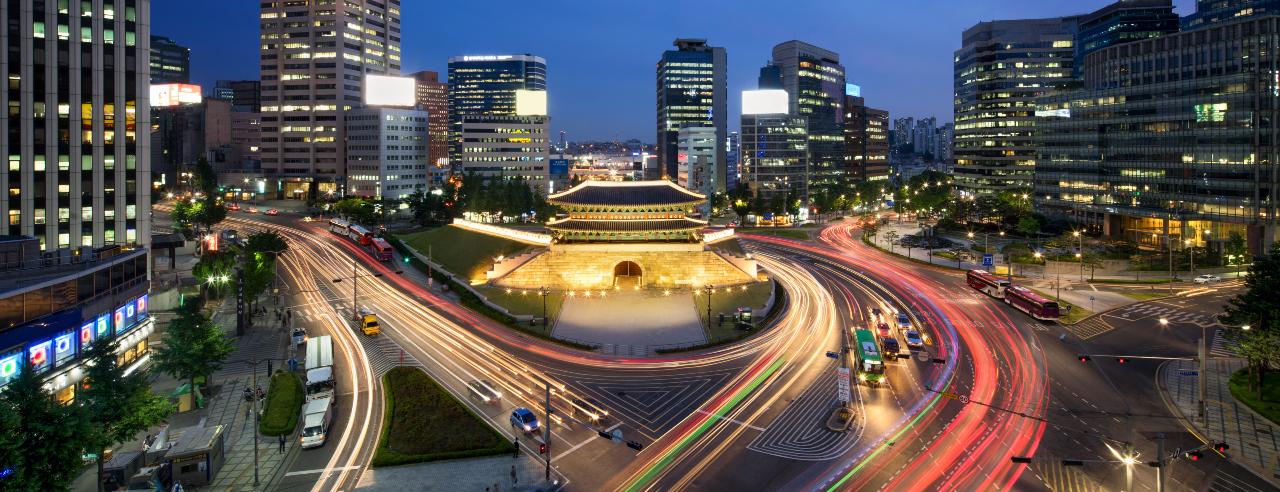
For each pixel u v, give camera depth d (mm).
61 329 66500
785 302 127000
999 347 96875
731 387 81750
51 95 110938
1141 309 116875
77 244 113938
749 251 189375
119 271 77750
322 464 62062
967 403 75562
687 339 103250
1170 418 71250
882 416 72188
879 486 57406
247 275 113000
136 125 119500
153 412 59094
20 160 109000
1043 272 151250
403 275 152250
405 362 91375
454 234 181250
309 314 117688
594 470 60750
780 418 71938
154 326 96312
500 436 66812
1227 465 60750
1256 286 79750
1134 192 186125
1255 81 155125
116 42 116562
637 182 150375
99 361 58938
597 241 142125
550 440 66875
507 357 94312
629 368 89750
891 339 92375
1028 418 71125
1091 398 76875
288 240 194875
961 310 119438
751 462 62062
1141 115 183875
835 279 149125
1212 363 88375
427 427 68875
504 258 143750
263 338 103062
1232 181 159625
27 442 47625
